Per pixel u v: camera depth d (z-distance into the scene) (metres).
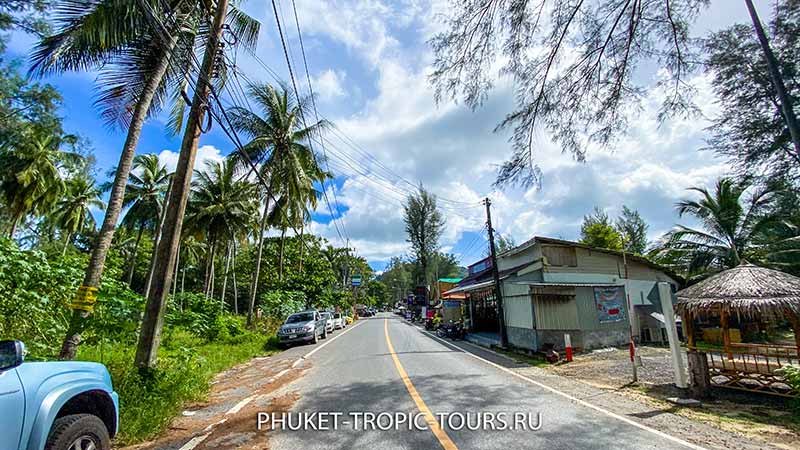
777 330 18.91
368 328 28.61
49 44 7.09
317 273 31.78
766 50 7.53
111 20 6.77
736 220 21.42
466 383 8.24
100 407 3.84
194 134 8.65
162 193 31.47
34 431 2.80
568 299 14.43
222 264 45.00
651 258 24.97
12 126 15.74
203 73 7.81
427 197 46.38
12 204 23.02
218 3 8.80
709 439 4.86
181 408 6.38
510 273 17.45
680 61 6.04
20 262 7.14
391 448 4.47
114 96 8.56
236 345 15.71
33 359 5.67
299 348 16.20
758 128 13.43
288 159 22.16
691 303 7.88
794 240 18.69
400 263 88.94
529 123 6.79
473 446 4.52
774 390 7.05
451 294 25.67
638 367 10.20
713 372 7.72
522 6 5.74
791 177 14.27
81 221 34.50
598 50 6.20
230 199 29.58
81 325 6.96
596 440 4.74
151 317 7.60
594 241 33.00
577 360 11.95
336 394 7.26
